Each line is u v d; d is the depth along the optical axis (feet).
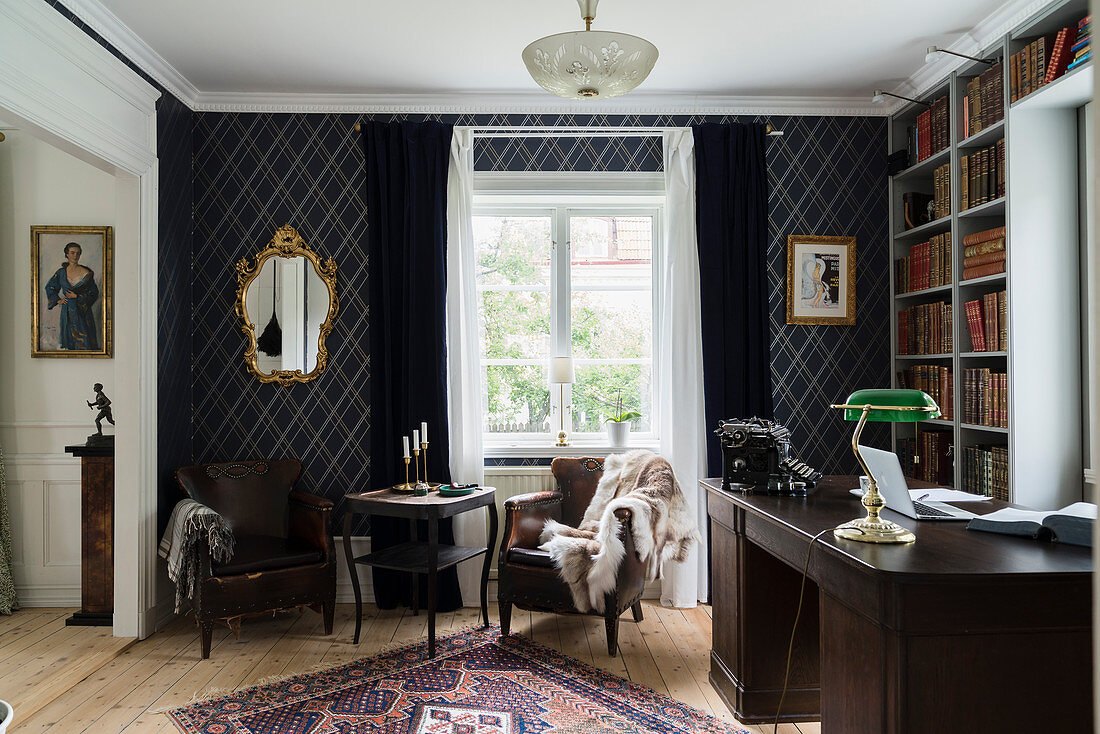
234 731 9.20
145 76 13.08
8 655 11.77
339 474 15.03
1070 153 11.33
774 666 9.41
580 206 16.01
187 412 14.70
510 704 9.92
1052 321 11.30
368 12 11.49
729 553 9.85
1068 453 11.29
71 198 14.70
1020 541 6.64
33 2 9.62
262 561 12.21
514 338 15.99
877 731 5.91
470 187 14.99
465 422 14.82
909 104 14.84
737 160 15.17
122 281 12.75
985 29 12.02
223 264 15.08
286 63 13.41
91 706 9.95
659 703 9.96
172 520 12.72
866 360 15.47
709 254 15.03
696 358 14.94
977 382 12.21
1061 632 5.73
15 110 9.38
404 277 14.78
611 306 16.05
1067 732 5.74
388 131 15.05
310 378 15.03
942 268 13.42
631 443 15.74
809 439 15.35
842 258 15.42
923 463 13.98
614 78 9.13
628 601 12.17
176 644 12.43
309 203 15.14
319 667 11.32
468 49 12.89
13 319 14.61
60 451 14.61
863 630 6.16
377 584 14.47
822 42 12.72
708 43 12.76
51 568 14.55
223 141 15.10
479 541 14.73
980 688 5.69
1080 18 10.72
